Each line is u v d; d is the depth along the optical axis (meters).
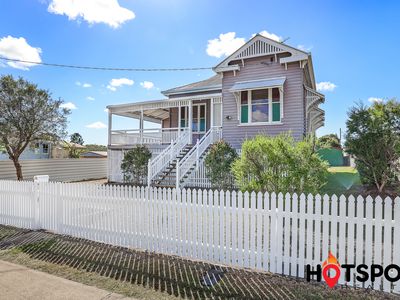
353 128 9.43
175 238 4.87
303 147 6.59
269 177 6.41
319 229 3.86
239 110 15.15
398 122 9.16
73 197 6.07
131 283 3.77
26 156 24.00
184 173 13.21
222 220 4.49
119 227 5.45
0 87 15.07
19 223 6.91
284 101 14.15
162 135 17.45
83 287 3.68
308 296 3.34
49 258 4.80
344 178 13.55
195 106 19.06
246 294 3.41
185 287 3.63
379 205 3.53
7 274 4.14
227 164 11.55
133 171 15.37
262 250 4.29
